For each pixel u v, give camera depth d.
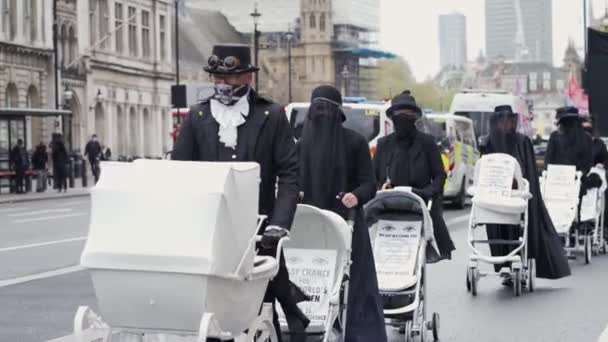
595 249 22.39
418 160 12.90
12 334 12.55
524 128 59.81
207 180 7.02
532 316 14.01
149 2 102.50
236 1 179.62
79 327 7.13
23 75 75.38
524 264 16.27
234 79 8.30
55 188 55.56
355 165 10.30
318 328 9.20
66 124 82.62
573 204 20.41
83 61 86.19
